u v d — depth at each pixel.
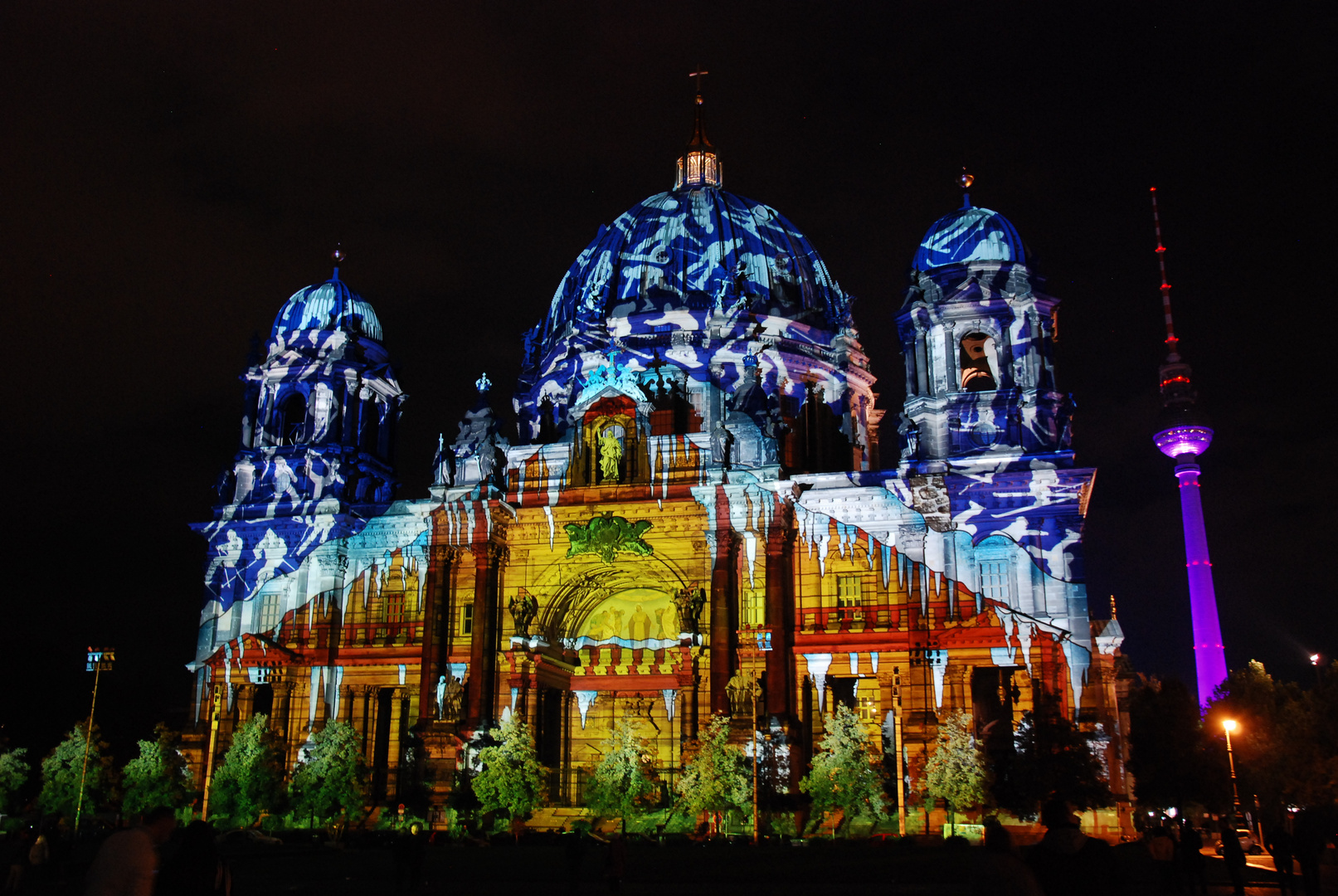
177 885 14.73
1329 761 72.81
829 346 94.75
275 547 86.44
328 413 89.94
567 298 100.50
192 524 87.75
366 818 76.44
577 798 80.25
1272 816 79.25
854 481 77.81
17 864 37.94
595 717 82.38
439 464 84.62
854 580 76.38
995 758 66.19
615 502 80.25
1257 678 83.25
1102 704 73.88
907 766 69.88
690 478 79.25
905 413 78.94
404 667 82.38
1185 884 42.12
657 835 67.88
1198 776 80.75
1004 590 73.12
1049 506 73.94
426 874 46.59
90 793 80.44
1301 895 39.00
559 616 82.38
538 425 95.81
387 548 85.00
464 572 82.94
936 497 75.38
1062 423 76.88
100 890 13.23
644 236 97.69
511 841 67.94
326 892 39.72
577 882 41.69
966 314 78.94
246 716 83.12
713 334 89.88
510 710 74.94
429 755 75.00
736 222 97.62
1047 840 14.95
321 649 83.19
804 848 60.88
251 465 89.31
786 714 71.50
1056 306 79.75
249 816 73.56
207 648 84.94
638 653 83.75
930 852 56.50
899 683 73.50
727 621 74.75
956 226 81.62
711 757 67.38
